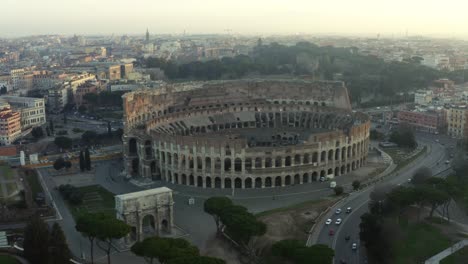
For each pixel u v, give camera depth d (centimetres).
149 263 19650
